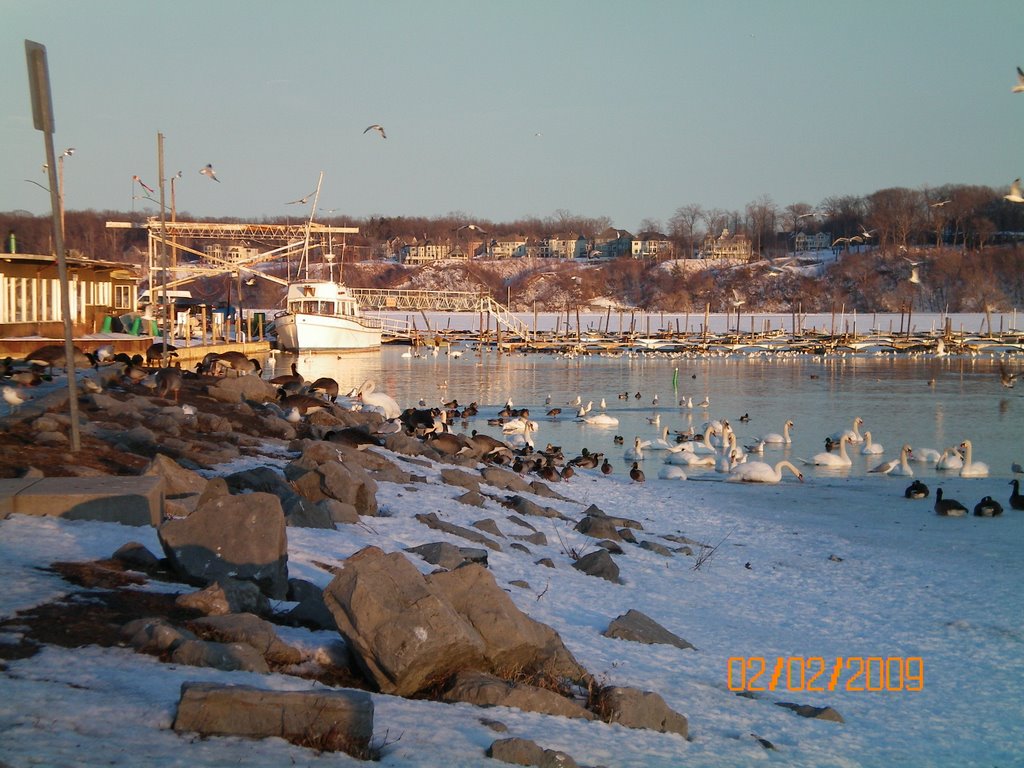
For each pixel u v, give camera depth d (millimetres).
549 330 166625
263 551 11242
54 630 8938
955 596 18578
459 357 109062
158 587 10648
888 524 26906
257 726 7461
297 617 10680
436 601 9383
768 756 9555
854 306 182625
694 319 186750
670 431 52812
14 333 46500
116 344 50031
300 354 102938
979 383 81812
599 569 17734
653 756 8906
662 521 26250
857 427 47750
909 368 100000
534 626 10867
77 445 17391
